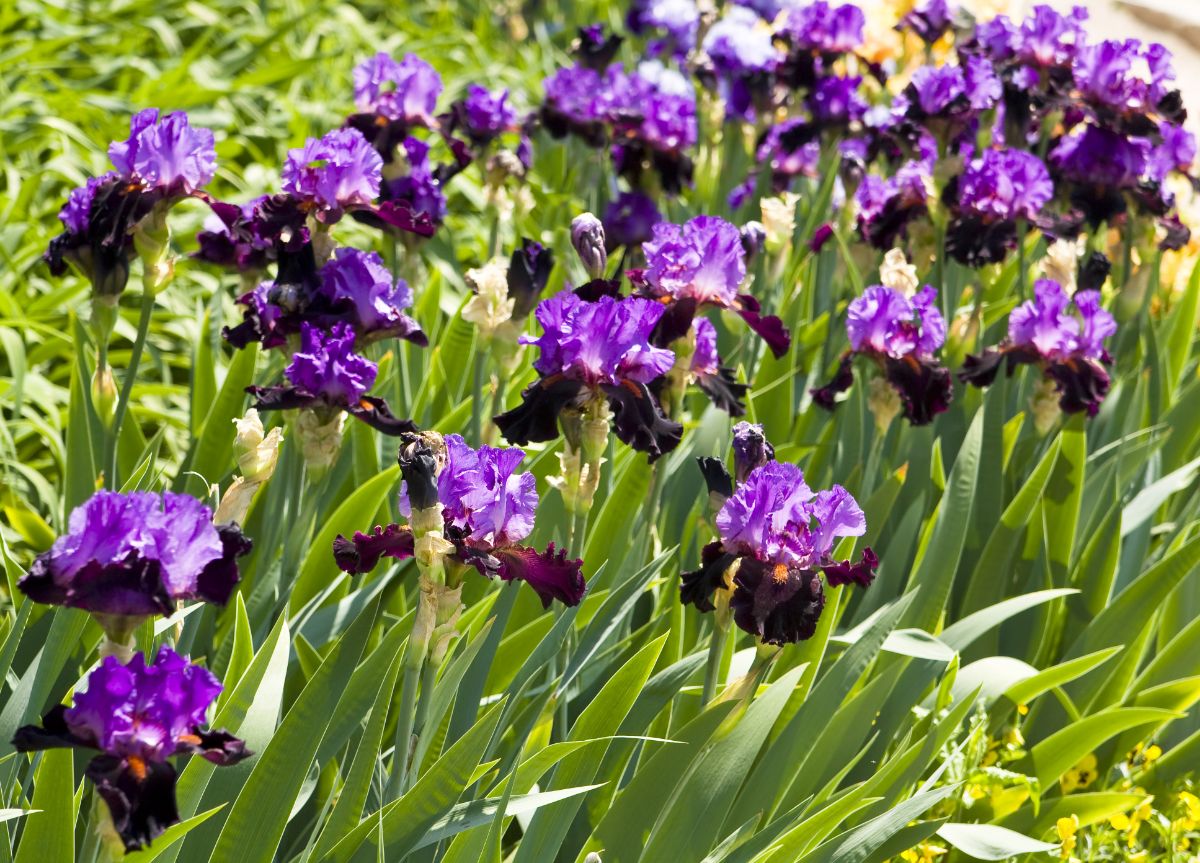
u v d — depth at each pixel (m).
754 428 3.02
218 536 2.11
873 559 2.83
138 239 3.54
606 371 3.04
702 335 3.74
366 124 4.96
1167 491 4.88
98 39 9.41
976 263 5.13
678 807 2.86
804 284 6.04
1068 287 5.32
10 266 6.38
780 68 7.09
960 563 4.64
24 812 2.26
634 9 9.00
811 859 2.92
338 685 2.62
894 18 9.59
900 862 3.44
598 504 4.21
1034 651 4.38
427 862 2.83
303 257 3.50
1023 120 5.87
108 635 2.08
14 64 8.41
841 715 3.47
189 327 6.57
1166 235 6.01
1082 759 4.04
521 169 5.77
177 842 2.55
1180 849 3.74
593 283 3.40
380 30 11.45
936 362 4.25
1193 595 4.66
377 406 3.35
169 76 8.36
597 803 3.17
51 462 5.63
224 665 3.38
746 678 2.92
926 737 3.36
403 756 2.60
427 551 2.48
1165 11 16.84
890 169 7.43
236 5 10.66
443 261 6.91
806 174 7.33
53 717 1.92
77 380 4.22
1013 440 4.93
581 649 3.23
